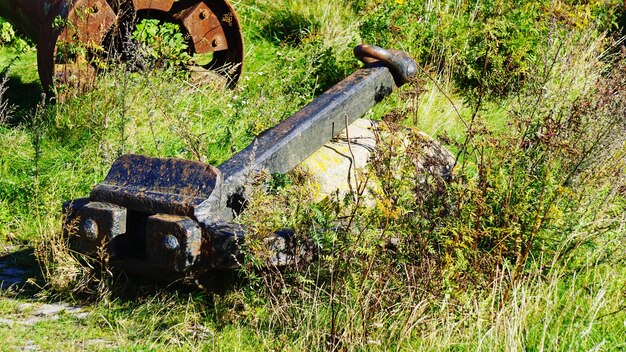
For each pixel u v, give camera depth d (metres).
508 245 7.88
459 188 7.70
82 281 7.71
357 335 6.68
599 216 8.31
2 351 6.46
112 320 7.23
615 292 7.61
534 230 7.64
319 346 6.66
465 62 13.57
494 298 7.17
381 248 7.39
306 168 9.09
